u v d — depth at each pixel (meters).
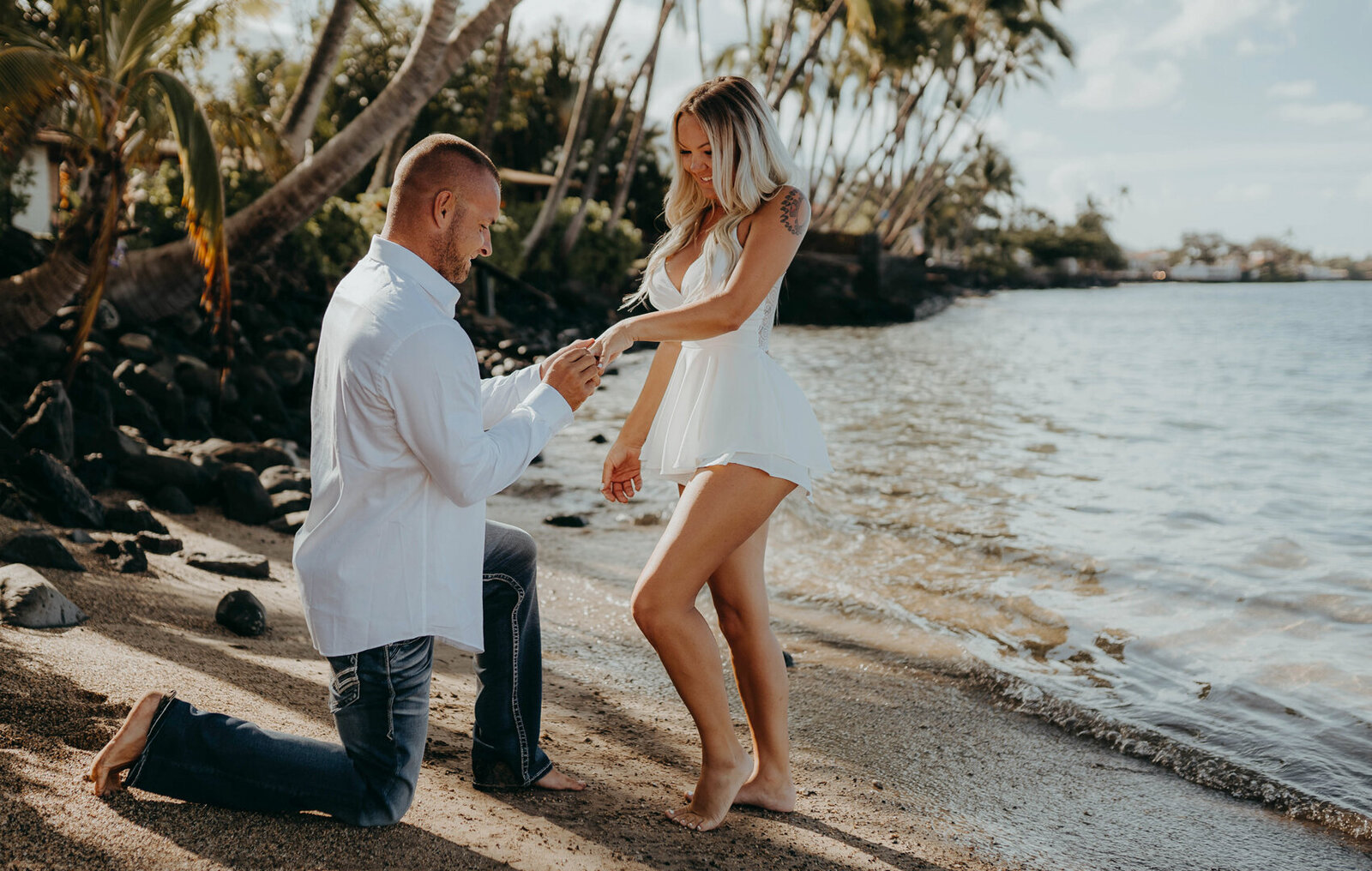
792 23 34.25
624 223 30.19
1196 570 6.00
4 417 6.26
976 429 12.10
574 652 4.46
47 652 2.97
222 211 7.70
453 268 2.14
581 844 2.37
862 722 3.79
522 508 7.64
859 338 29.69
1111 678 4.33
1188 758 3.53
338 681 2.13
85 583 4.00
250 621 3.81
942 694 4.15
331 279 16.09
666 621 2.56
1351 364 21.31
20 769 2.18
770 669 2.77
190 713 2.16
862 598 5.46
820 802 2.98
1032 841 2.85
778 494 2.60
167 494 6.13
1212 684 4.25
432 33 10.77
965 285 80.31
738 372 2.63
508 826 2.40
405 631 2.09
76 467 6.11
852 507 7.71
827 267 37.75
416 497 2.09
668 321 2.50
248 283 13.78
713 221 2.74
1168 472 9.36
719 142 2.54
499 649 2.55
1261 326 36.72
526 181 29.62
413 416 1.99
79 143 7.70
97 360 8.16
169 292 10.80
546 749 3.08
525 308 23.09
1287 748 3.61
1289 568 6.08
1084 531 7.02
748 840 2.59
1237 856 2.85
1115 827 3.00
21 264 10.62
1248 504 7.95
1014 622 5.09
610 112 36.16
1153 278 125.25
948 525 7.14
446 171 2.07
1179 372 19.69
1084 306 56.53
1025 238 106.50
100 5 7.55
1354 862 2.84
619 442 3.04
